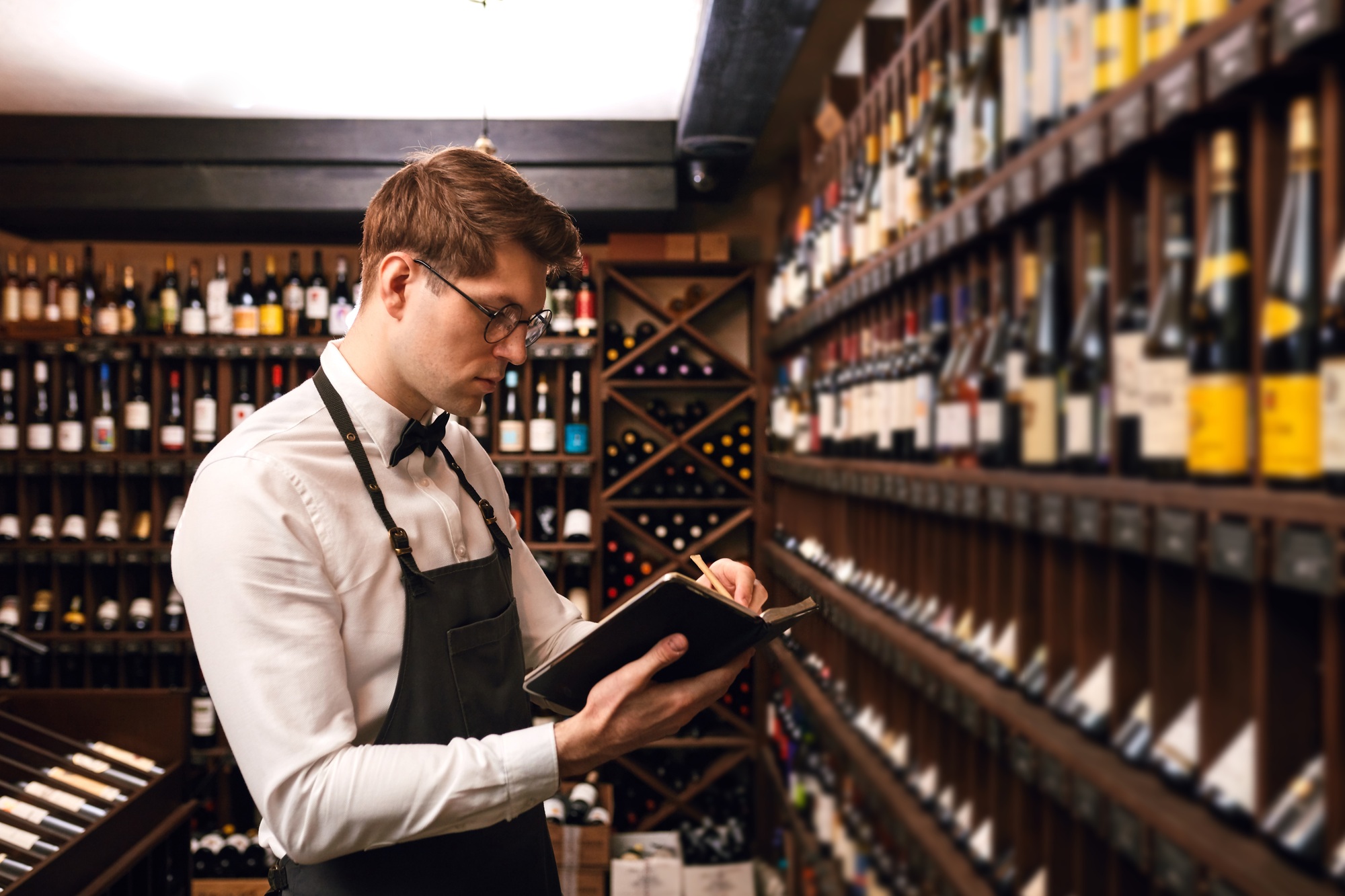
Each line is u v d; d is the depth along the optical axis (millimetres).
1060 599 1584
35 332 4375
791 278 3809
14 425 4426
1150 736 1283
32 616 4422
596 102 3762
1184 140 1233
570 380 4762
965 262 2076
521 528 4461
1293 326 1023
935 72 2137
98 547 4344
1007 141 1706
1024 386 1606
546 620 1620
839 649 2990
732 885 3814
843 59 3383
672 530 4586
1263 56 967
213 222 4191
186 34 3127
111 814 2299
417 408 1327
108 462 4344
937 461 2131
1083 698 1478
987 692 1732
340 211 3961
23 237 4555
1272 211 1051
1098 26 1370
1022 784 1680
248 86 3564
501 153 3930
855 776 2561
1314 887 952
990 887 1781
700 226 4719
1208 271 1161
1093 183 1451
